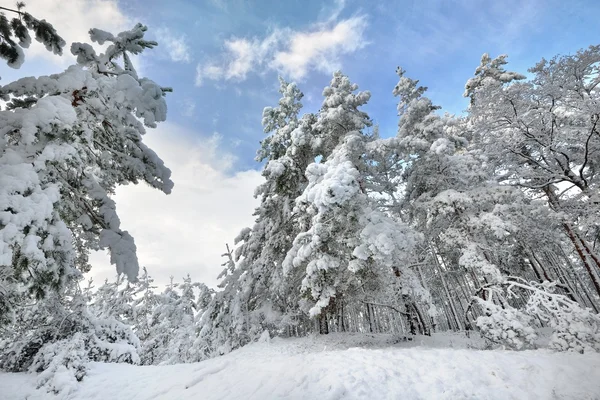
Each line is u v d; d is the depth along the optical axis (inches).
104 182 268.7
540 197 617.6
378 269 489.4
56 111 158.1
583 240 489.4
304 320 676.1
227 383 284.7
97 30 197.5
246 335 625.0
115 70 208.5
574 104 457.7
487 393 190.7
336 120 612.4
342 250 482.0
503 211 477.4
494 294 469.4
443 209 521.3
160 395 297.0
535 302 324.8
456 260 704.4
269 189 698.2
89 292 834.2
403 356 257.9
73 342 407.2
